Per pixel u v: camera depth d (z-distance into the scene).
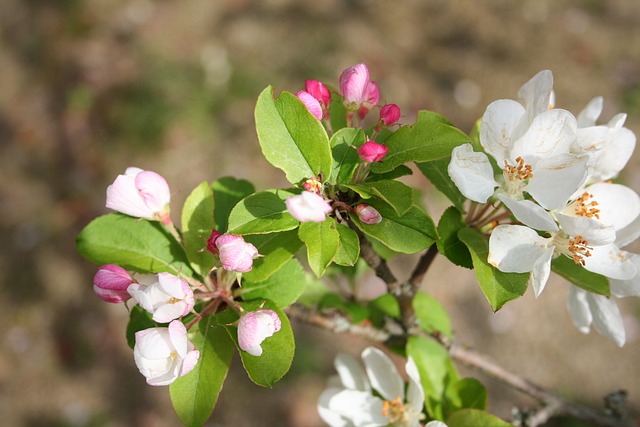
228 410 0.90
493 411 0.88
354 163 0.36
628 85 1.18
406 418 0.40
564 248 0.36
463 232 0.36
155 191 0.38
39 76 1.23
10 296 1.01
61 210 1.07
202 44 1.23
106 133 1.13
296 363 0.92
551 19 1.30
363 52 1.23
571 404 0.44
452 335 0.44
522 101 0.37
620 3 1.32
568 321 0.95
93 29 1.28
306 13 1.29
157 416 0.92
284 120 0.36
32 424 0.92
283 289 0.38
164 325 0.37
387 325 0.43
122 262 0.39
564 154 0.35
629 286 0.37
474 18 1.30
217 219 0.40
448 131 0.36
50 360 0.96
